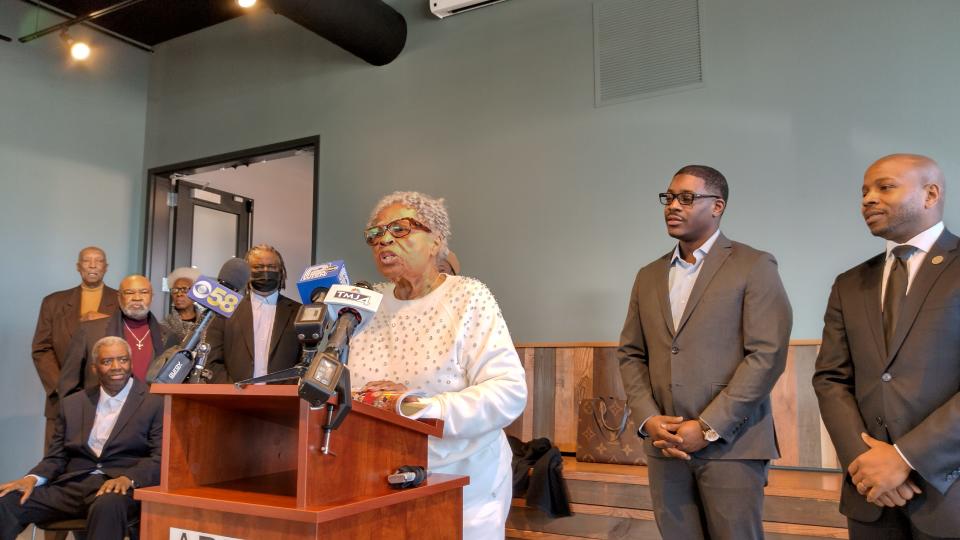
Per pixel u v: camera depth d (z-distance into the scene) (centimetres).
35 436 543
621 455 349
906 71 361
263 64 579
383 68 519
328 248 521
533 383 406
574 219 434
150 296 415
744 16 402
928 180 189
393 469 141
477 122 475
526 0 469
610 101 432
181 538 127
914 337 180
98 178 601
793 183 378
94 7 579
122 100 623
